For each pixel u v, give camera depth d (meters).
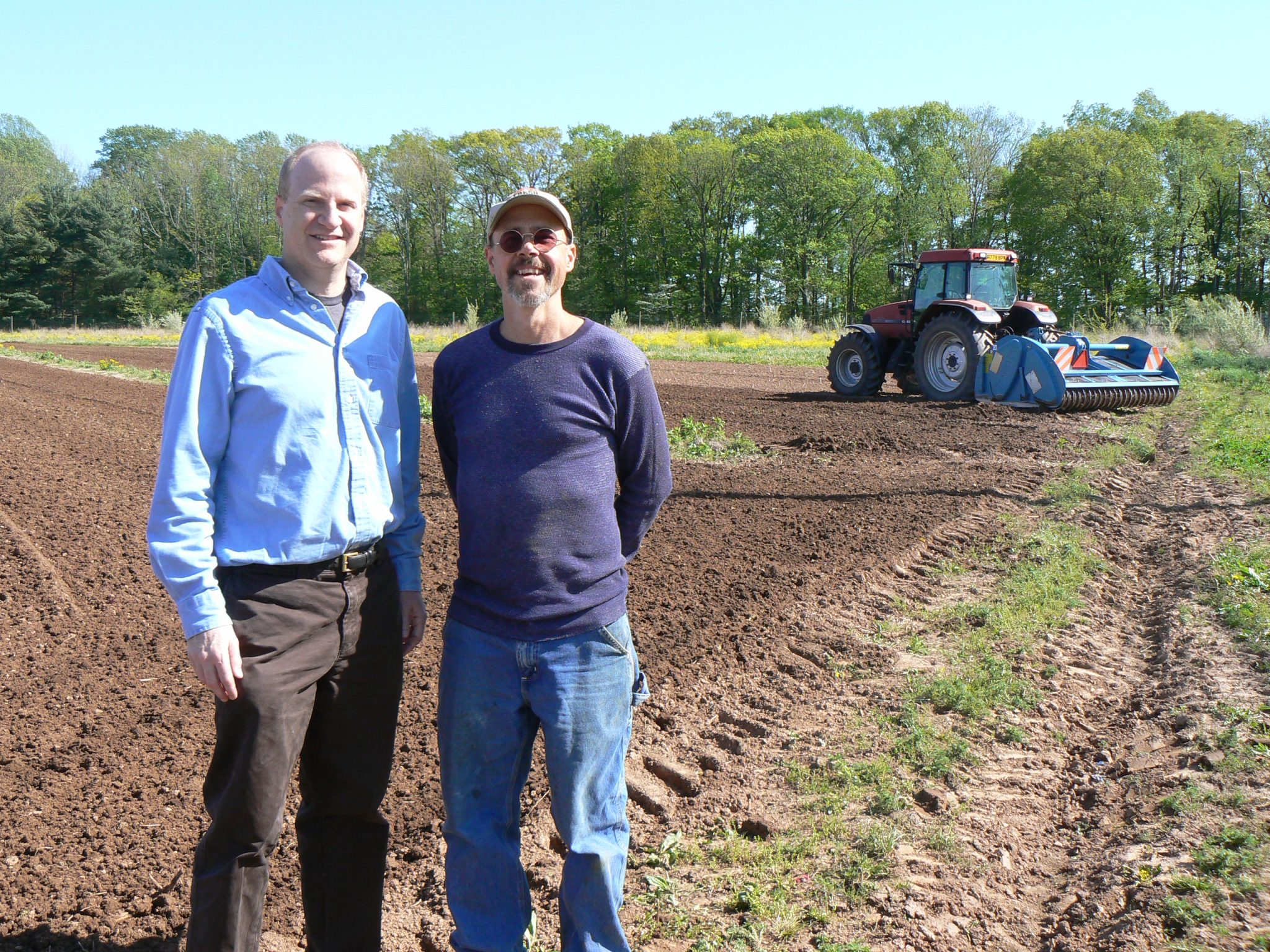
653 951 2.57
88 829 3.02
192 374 2.07
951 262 14.60
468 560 2.30
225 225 69.12
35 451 9.62
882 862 2.96
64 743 3.58
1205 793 3.27
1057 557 6.11
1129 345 14.00
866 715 3.97
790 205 55.84
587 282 62.38
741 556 6.14
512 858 2.37
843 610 5.18
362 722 2.34
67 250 60.91
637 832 3.21
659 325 58.34
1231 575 5.56
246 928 2.14
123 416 12.56
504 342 2.32
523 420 2.24
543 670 2.26
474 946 2.29
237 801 2.07
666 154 60.28
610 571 2.33
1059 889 2.93
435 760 3.55
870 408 13.89
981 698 4.11
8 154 80.81
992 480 8.59
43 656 4.41
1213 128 52.97
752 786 3.44
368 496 2.25
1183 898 2.72
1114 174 45.97
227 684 2.02
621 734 2.38
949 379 14.68
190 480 2.05
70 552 6.07
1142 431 11.61
